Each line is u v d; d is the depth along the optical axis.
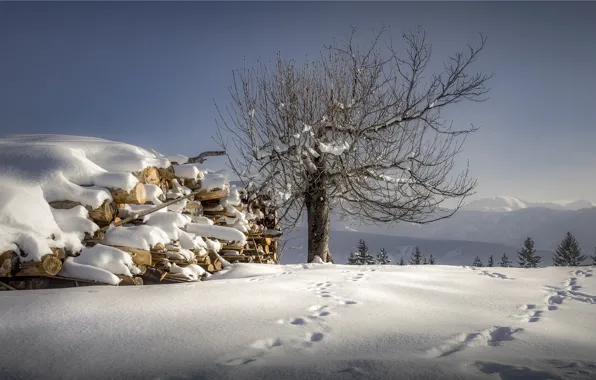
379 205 15.17
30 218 5.64
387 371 2.63
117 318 3.91
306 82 14.43
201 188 10.00
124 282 6.17
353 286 6.50
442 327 4.07
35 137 9.44
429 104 14.65
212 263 9.53
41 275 5.52
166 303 4.62
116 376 2.58
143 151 8.81
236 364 2.76
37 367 2.73
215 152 11.58
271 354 3.02
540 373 2.62
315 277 7.59
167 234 7.82
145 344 3.20
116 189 6.73
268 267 9.82
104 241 6.67
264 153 14.53
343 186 15.45
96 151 7.88
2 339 3.27
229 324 3.83
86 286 5.55
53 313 3.98
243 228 11.66
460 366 2.78
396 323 4.18
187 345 3.19
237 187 13.40
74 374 2.62
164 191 8.80
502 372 2.67
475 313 4.97
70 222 6.27
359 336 3.62
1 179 6.17
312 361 2.84
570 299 6.29
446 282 7.48
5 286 5.46
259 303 4.87
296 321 4.09
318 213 15.34
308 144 13.84
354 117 14.49
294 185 15.14
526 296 6.42
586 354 3.32
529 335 3.88
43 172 6.56
